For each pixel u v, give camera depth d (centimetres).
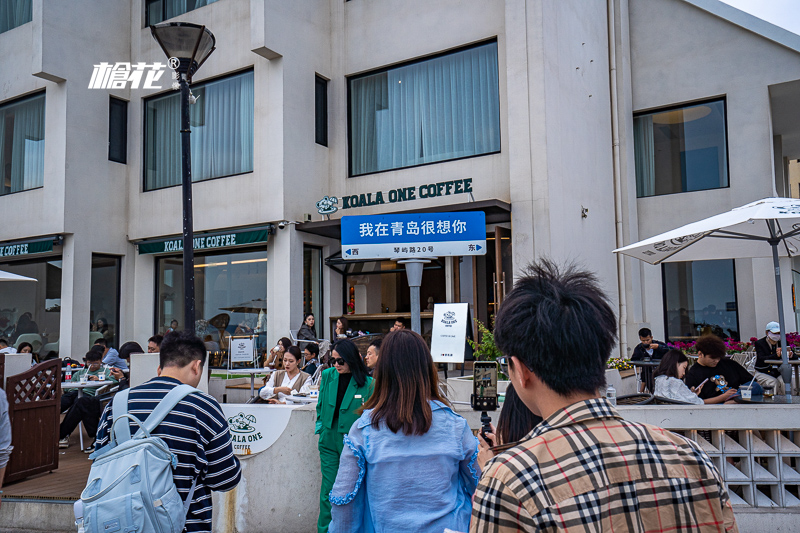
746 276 1314
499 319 154
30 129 1503
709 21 1378
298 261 1274
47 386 723
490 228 1204
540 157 1080
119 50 1526
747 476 480
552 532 123
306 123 1329
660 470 133
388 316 1295
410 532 275
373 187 1321
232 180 1341
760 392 657
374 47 1352
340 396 481
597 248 1262
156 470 269
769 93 1344
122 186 1512
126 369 995
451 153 1250
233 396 1010
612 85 1409
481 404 439
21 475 674
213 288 1427
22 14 1545
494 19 1211
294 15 1315
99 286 1459
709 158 1380
